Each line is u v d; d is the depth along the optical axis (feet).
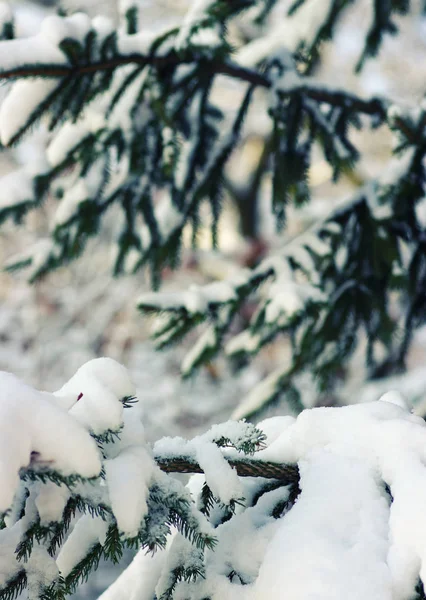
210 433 3.32
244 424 3.31
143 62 6.82
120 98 7.23
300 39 8.05
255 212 24.03
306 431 3.41
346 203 8.60
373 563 2.63
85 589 15.81
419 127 7.30
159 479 2.96
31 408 2.49
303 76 8.02
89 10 19.72
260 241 23.66
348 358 8.89
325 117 8.12
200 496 3.33
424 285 8.72
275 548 2.80
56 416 2.51
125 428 3.05
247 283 7.98
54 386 23.07
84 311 23.90
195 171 8.50
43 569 2.84
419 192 8.05
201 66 7.44
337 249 8.66
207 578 3.07
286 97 7.97
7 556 2.86
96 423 2.80
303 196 8.36
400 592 2.56
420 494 2.79
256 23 8.40
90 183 8.37
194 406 21.56
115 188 8.43
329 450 3.31
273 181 8.17
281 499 3.49
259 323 8.07
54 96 6.08
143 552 3.60
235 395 21.71
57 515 2.79
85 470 2.48
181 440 3.33
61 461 2.47
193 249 9.00
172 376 22.45
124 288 23.61
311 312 7.66
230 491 3.09
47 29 5.85
